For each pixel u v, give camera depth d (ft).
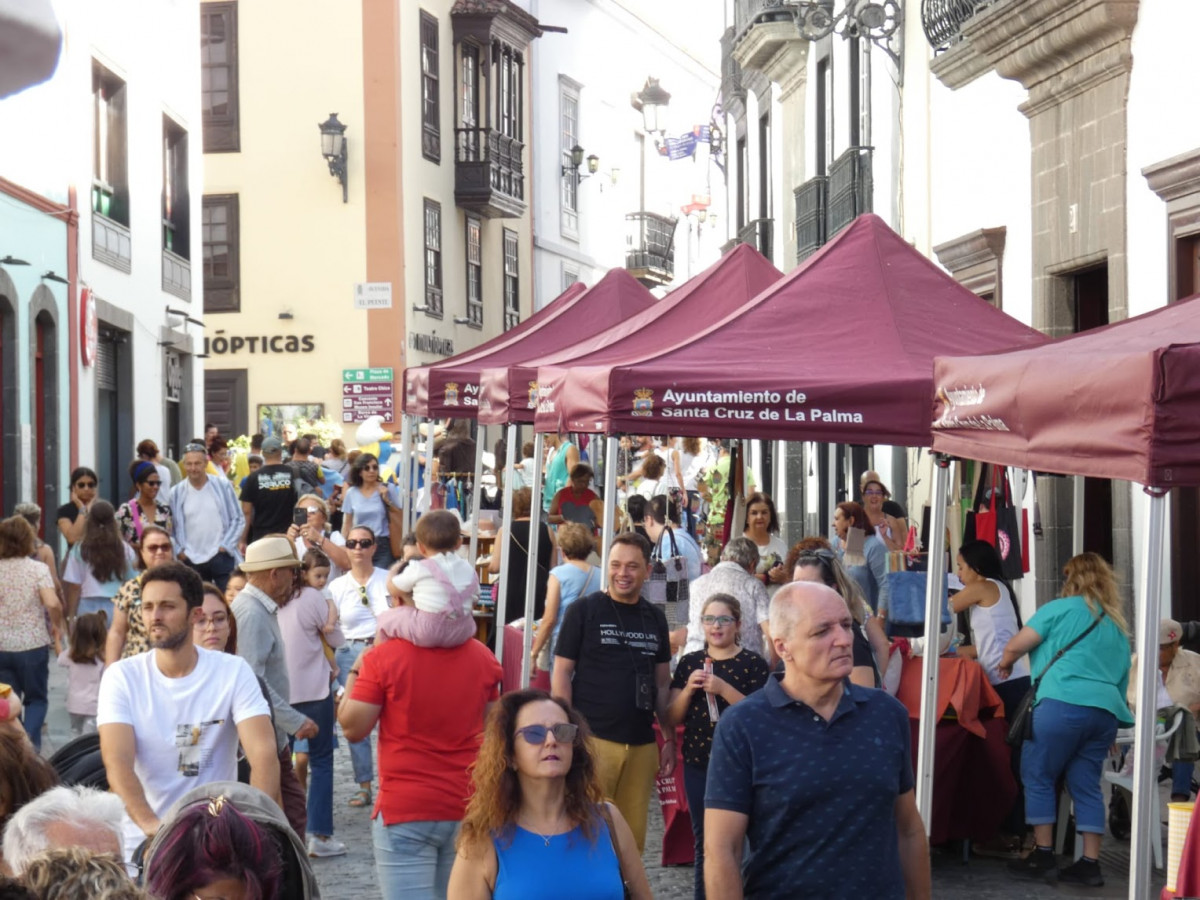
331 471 74.95
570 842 16.72
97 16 72.38
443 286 131.44
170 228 89.45
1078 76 45.73
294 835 14.90
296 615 32.35
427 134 128.67
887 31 61.98
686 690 26.27
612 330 47.14
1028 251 50.80
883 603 32.50
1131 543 42.09
